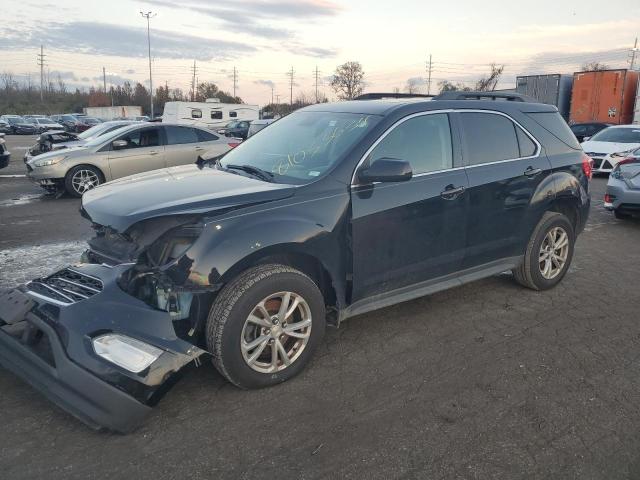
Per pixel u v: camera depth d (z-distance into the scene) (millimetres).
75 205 10156
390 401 3359
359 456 2830
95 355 2922
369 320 4633
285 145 4328
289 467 2742
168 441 2941
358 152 3842
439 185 4203
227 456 2822
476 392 3475
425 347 4117
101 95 93188
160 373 2992
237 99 83188
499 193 4625
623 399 3412
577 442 2969
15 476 2645
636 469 2754
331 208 3633
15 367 3168
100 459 2785
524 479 2676
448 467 2754
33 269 5961
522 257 5105
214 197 3367
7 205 10156
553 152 5160
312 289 3551
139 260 3240
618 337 4324
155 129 11617
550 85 25734
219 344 3215
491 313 4805
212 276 3121
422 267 4230
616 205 8680
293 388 3500
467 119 4547
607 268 6262
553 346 4152
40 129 47188
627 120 23625
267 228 3324
